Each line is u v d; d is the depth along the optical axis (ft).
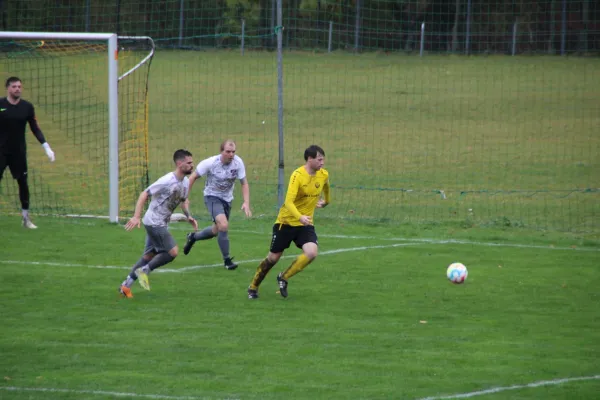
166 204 69.00
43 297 71.00
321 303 70.64
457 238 99.25
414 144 171.01
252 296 71.82
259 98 216.13
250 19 230.89
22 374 51.96
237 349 57.57
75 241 94.38
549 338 60.75
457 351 57.57
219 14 229.25
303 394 49.14
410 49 246.68
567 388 50.39
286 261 87.66
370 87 229.86
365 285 77.10
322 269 83.51
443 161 154.40
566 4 230.68
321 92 220.02
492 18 241.96
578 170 143.54
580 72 235.40
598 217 110.32
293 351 57.26
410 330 62.69
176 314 66.49
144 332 61.36
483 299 72.18
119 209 115.55
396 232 102.32
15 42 151.23
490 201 121.49
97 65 240.32
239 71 236.63
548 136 176.04
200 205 120.47
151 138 174.81
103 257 86.84
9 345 57.72
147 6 222.89
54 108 194.80
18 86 95.30
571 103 207.41
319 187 70.23
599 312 68.03
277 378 51.80
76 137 170.40
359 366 54.24
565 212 113.50
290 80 234.17
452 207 118.21
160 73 234.58
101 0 221.66
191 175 81.20
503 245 95.14
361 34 240.73
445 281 78.79
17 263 83.35
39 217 108.47
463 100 215.10
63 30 221.25
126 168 132.57
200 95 216.54
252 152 163.32
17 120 96.02
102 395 48.49
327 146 169.89
